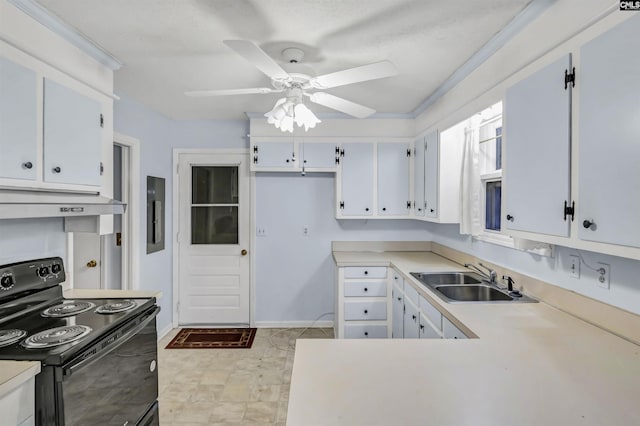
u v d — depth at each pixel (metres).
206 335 3.69
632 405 0.99
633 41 1.08
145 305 1.87
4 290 1.64
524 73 1.66
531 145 1.58
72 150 1.85
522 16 1.63
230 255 3.91
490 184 2.61
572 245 1.33
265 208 3.91
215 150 3.84
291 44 1.99
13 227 1.76
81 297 2.01
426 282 2.52
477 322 1.64
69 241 2.12
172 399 2.51
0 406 1.09
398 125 3.56
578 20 1.31
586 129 1.26
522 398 1.02
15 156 1.52
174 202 3.84
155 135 3.49
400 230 3.94
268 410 2.39
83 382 1.37
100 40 1.95
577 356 1.29
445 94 2.71
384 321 3.23
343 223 3.94
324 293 3.96
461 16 1.70
